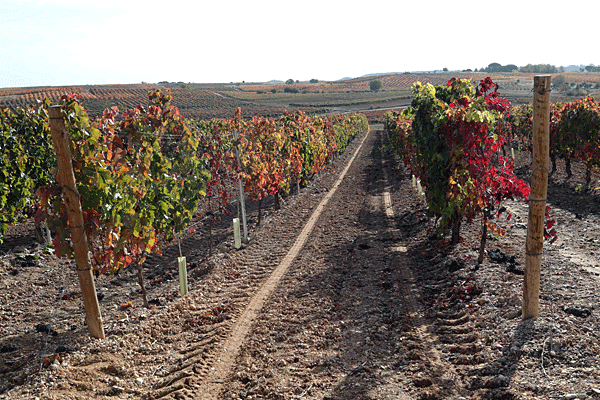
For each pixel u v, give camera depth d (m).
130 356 6.26
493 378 4.82
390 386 5.11
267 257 11.55
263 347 6.55
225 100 118.50
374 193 20.81
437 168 10.52
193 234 15.09
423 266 9.81
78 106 6.08
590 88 99.75
